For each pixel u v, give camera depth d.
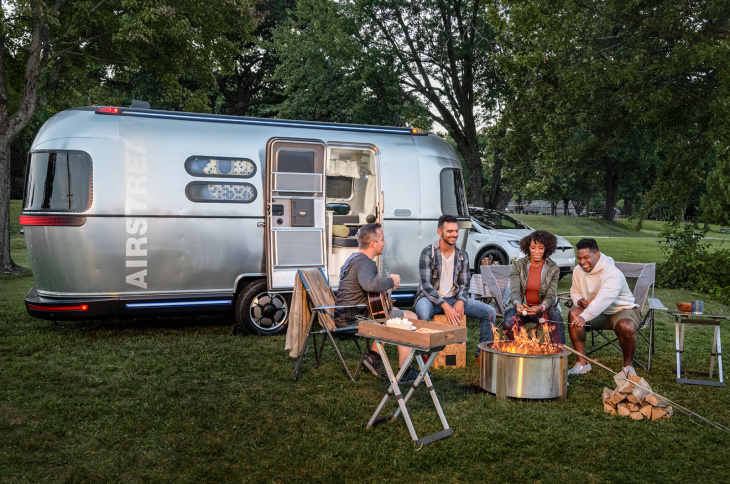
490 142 14.38
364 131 7.71
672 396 4.95
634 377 4.66
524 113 12.71
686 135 12.16
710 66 9.99
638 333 6.88
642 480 3.37
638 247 22.97
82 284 6.32
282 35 19.66
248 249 6.96
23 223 6.34
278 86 26.02
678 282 12.35
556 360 4.70
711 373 5.53
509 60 11.36
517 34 10.76
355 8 16.50
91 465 3.47
